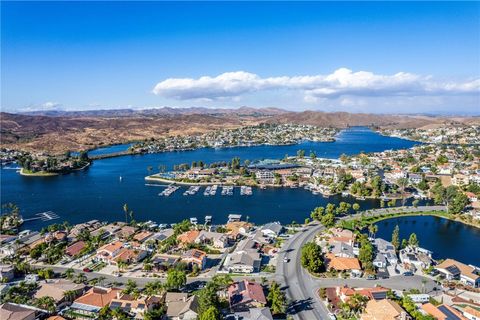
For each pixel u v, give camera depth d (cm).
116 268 15350
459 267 14838
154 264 15325
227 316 11462
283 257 16325
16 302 12269
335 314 11762
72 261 16088
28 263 15812
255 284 13150
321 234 19188
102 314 11450
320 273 14750
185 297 12331
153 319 11244
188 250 16450
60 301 12225
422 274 14862
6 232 19888
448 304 12356
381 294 12550
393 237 17450
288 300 12638
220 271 14900
